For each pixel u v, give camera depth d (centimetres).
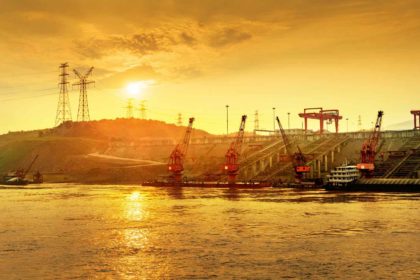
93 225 15462
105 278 9125
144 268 9794
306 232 13550
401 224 14638
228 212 18262
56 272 9544
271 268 9638
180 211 18850
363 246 11562
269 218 16425
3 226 15412
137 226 15138
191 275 9238
